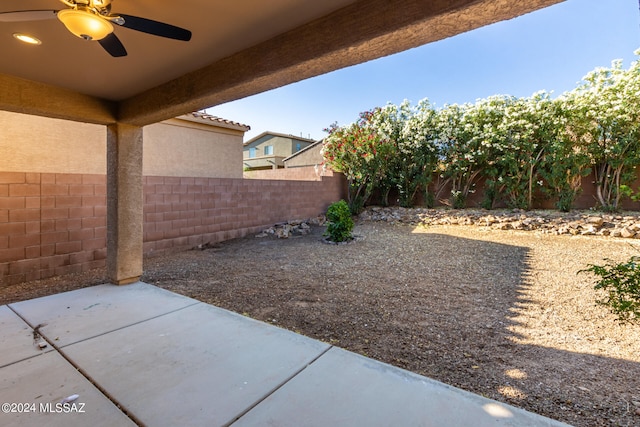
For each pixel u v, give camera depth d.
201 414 1.87
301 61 2.42
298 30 2.44
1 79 3.24
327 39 2.27
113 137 4.25
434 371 2.41
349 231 7.87
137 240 4.50
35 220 4.77
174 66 3.13
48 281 4.74
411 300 3.95
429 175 10.44
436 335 3.01
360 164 11.06
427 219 9.69
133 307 3.55
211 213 7.55
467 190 10.03
